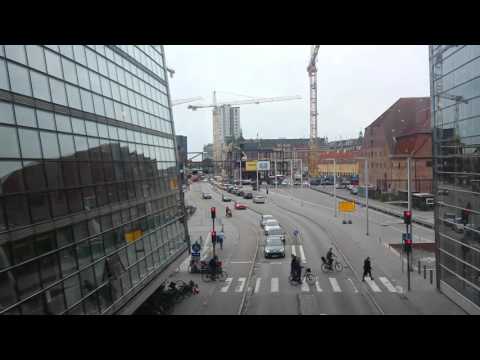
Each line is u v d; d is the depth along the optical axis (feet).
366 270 92.99
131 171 68.85
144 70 83.51
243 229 177.58
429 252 125.49
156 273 72.13
